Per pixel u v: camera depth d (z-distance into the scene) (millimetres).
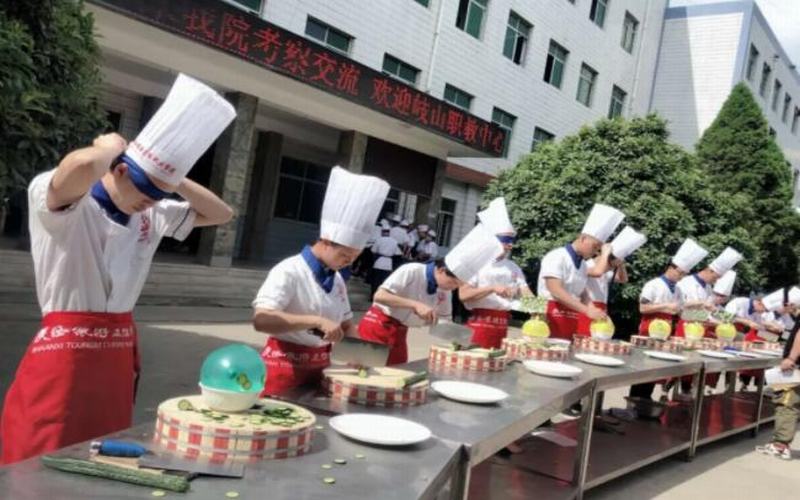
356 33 12094
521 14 15523
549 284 4637
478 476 3678
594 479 3836
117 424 2002
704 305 6230
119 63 8562
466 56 14359
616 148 11047
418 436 1910
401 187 12164
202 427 1589
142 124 10031
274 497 1404
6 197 3516
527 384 3020
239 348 1832
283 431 1652
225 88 9109
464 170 14680
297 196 13219
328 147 12547
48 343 1900
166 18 7094
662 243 10359
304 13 11164
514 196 11375
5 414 1947
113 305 1982
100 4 6586
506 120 15867
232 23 7723
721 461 5375
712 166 15773
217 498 1361
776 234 15242
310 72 8742
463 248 3377
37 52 3295
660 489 4441
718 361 5059
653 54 20656
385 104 9914
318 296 2570
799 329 5594
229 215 2369
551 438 4508
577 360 3947
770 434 6719
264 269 10547
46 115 3400
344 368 2605
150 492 1349
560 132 17344
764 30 21453
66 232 1822
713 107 20281
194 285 8961
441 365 3186
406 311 3660
